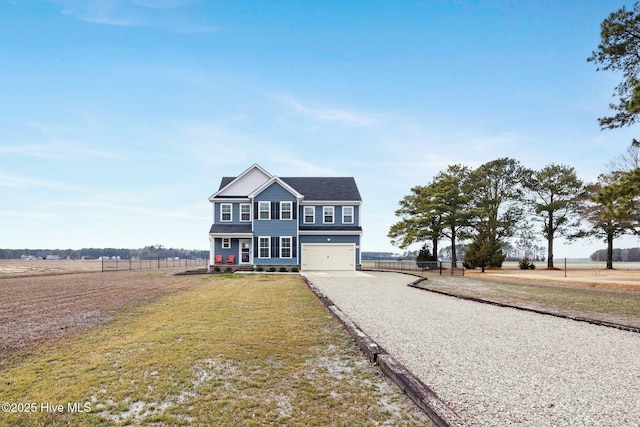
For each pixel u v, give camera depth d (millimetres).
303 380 4895
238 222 31391
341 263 30984
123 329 7824
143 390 4531
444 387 4609
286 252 29375
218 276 24375
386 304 11648
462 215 36094
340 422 3732
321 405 4137
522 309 10758
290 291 14875
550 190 39969
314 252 30891
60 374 5082
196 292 14852
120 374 5074
